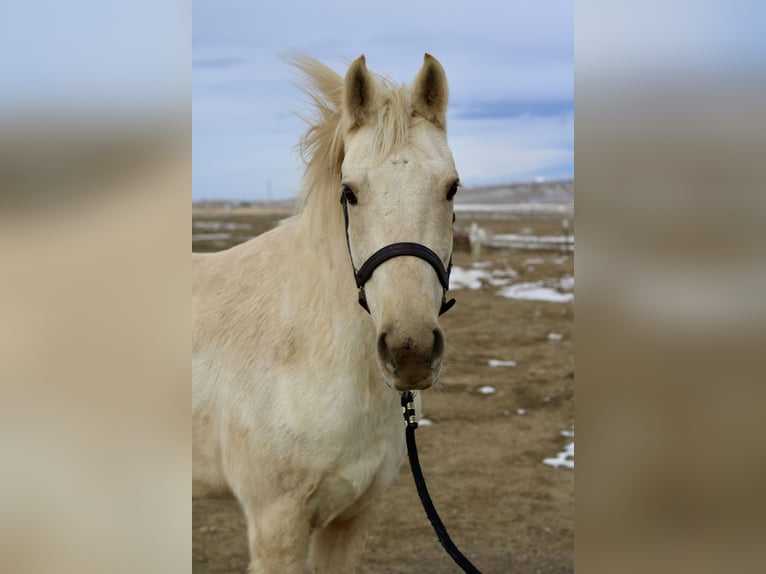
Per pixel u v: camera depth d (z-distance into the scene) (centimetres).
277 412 222
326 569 252
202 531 415
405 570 366
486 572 362
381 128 191
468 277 1567
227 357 241
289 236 250
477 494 472
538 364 820
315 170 225
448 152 195
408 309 169
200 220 3716
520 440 578
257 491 228
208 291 261
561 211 5928
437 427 612
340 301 216
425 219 181
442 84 200
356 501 235
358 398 217
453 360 838
